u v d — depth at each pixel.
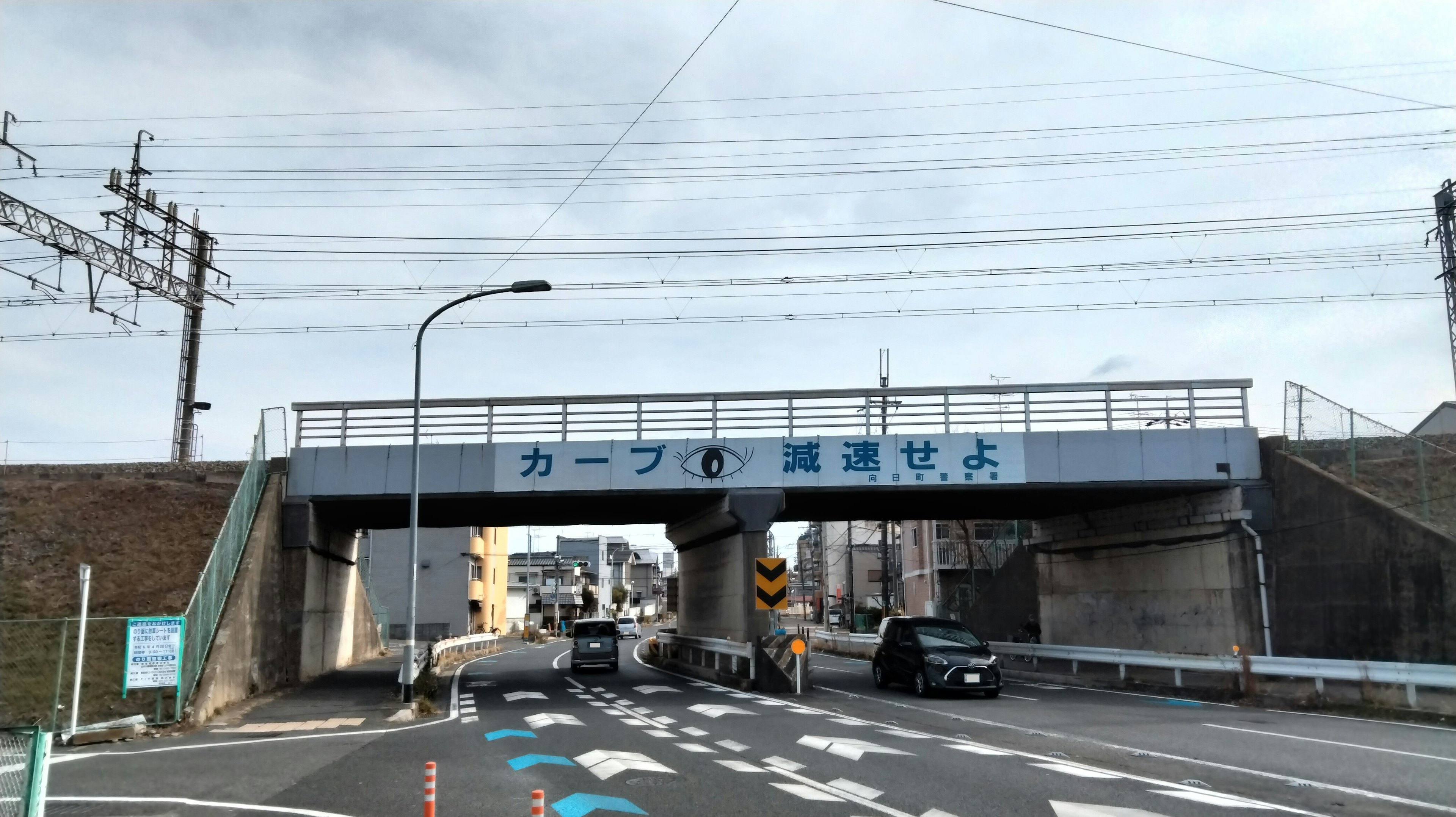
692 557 32.28
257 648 22.44
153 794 10.30
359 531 34.19
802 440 24.53
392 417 25.20
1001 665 27.06
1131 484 23.59
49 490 24.69
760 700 20.91
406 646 20.16
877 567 88.06
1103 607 28.36
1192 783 10.10
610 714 18.17
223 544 20.81
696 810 9.06
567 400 24.94
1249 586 22.44
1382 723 15.54
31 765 7.84
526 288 21.11
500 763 12.13
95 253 26.97
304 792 10.34
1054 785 9.98
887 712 17.97
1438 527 18.16
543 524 32.69
